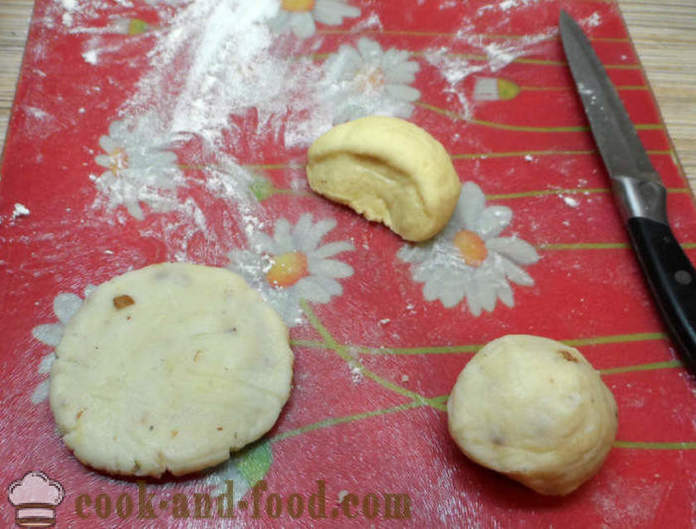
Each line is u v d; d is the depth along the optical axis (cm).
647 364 26
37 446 23
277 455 24
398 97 33
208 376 23
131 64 33
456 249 28
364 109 32
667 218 29
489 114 33
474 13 36
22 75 32
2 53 34
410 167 27
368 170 28
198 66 33
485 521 23
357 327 26
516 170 31
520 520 23
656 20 38
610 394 24
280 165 30
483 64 35
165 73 33
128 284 25
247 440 23
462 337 26
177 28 34
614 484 24
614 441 24
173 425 23
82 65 33
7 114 32
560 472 22
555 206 30
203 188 29
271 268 28
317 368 25
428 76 34
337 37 35
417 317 27
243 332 25
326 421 24
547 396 22
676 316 26
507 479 24
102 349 24
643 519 23
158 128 31
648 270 27
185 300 25
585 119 33
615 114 32
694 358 25
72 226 28
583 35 35
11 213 28
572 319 27
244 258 28
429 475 24
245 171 30
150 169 30
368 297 27
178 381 23
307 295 27
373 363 26
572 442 22
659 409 25
